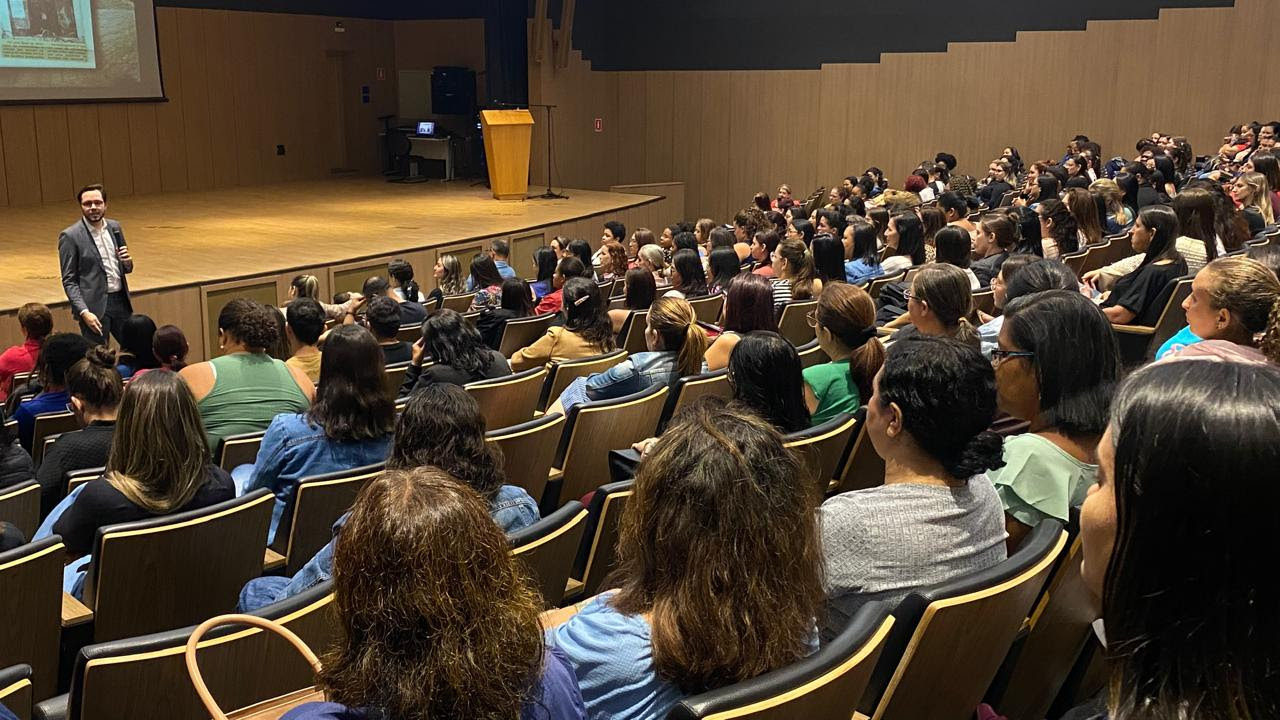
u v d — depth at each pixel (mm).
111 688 1821
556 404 4465
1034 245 6512
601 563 2779
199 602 2723
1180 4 14000
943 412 1951
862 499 1988
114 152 15711
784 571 1546
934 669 1779
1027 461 2311
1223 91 13914
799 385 3078
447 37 18484
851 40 16312
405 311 7051
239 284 9328
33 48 14188
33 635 2445
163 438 2836
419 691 1227
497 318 6406
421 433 2488
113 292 7531
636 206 15102
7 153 14602
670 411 4027
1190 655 813
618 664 1552
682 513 1538
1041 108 15031
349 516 1330
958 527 1971
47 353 4715
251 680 1963
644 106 18203
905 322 5227
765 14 16953
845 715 1516
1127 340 4984
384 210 14195
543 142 17594
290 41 17703
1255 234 6707
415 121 18719
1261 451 789
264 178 17641
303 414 3369
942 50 15633
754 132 17344
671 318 4211
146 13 15461
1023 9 14953
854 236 7309
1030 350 2455
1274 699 794
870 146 16391
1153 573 829
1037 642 2162
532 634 1334
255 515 2766
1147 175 9695
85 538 2809
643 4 17922
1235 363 867
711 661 1494
